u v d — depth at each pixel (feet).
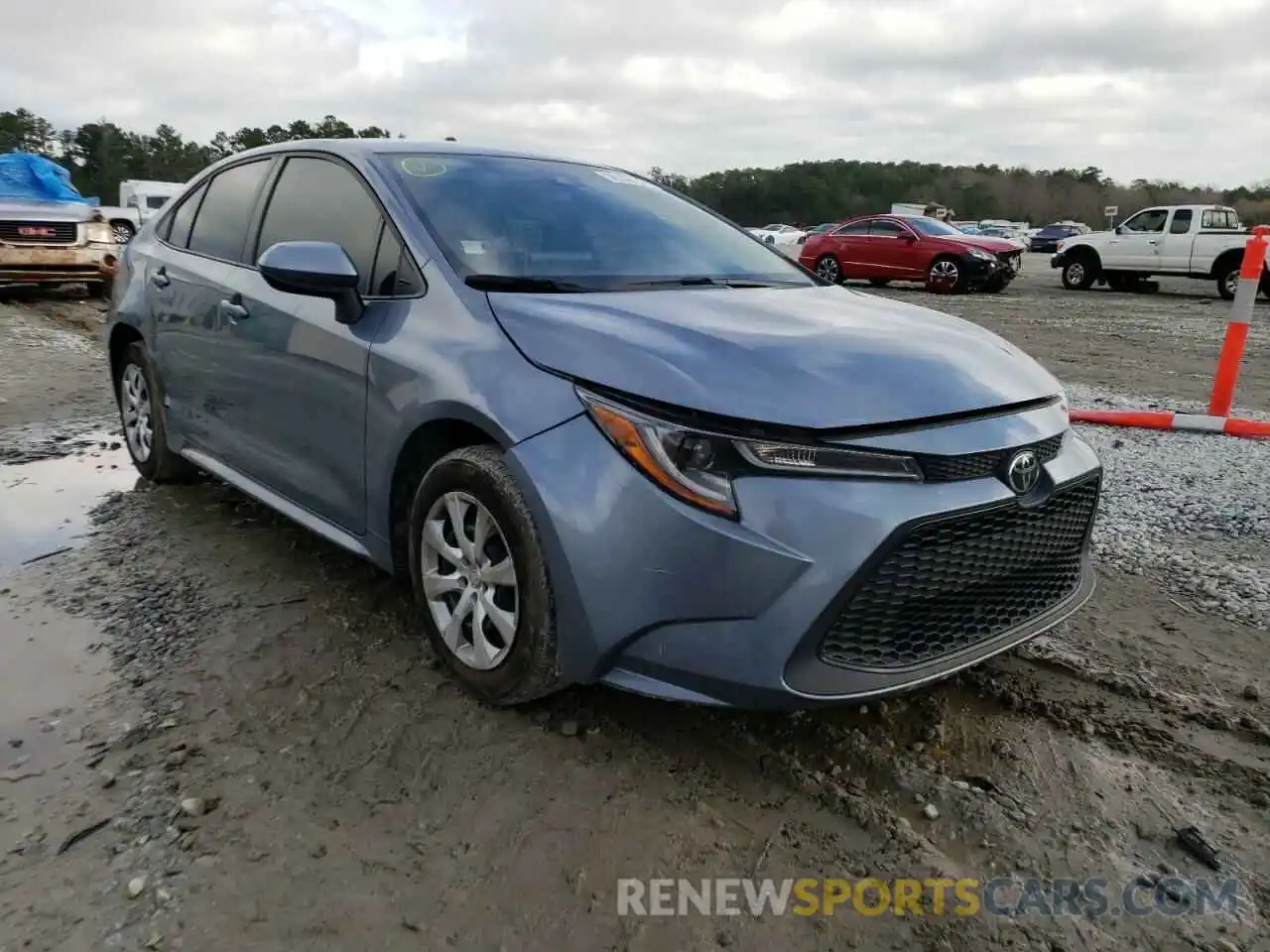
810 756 8.41
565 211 11.25
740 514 7.17
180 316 13.33
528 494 7.88
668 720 8.83
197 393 13.19
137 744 8.26
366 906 6.56
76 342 29.25
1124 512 14.96
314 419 10.58
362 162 11.07
